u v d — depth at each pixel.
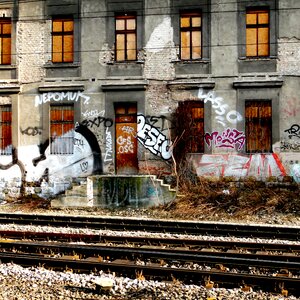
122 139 20.81
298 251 11.38
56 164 21.11
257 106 20.00
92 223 15.09
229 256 10.47
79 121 21.00
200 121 20.33
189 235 13.64
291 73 19.72
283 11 19.84
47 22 21.36
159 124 20.41
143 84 20.39
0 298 7.64
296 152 19.55
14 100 21.45
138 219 16.17
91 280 8.70
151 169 20.39
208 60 20.20
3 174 21.52
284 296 7.88
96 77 20.89
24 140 21.41
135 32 20.86
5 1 21.62
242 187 19.64
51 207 19.41
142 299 7.74
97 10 20.95
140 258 10.32
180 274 8.86
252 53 20.16
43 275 9.10
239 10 20.08
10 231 13.39
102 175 19.75
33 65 21.42
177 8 20.45
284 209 17.45
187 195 19.00
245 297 7.79
